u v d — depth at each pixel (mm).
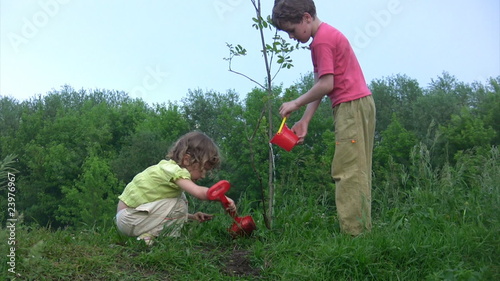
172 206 4055
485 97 35906
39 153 41625
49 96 52125
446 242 3926
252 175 24062
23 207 40438
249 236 4195
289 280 3453
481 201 4777
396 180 5426
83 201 36000
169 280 3338
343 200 4168
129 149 40062
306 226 4562
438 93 36312
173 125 42688
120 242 3977
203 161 4141
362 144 4145
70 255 3449
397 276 3521
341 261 3623
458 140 29750
